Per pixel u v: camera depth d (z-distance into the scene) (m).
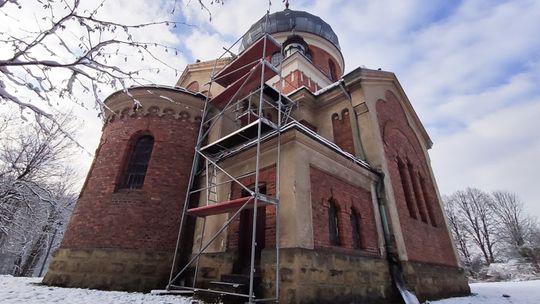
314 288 6.51
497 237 45.81
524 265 35.62
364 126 11.80
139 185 10.73
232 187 9.82
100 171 10.91
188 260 9.86
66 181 21.08
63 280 9.09
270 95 12.84
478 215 48.06
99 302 6.34
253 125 8.37
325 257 7.13
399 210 10.54
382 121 12.53
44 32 3.07
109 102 12.52
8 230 15.16
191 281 9.25
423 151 16.05
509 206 48.88
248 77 9.93
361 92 12.41
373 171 10.49
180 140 11.64
